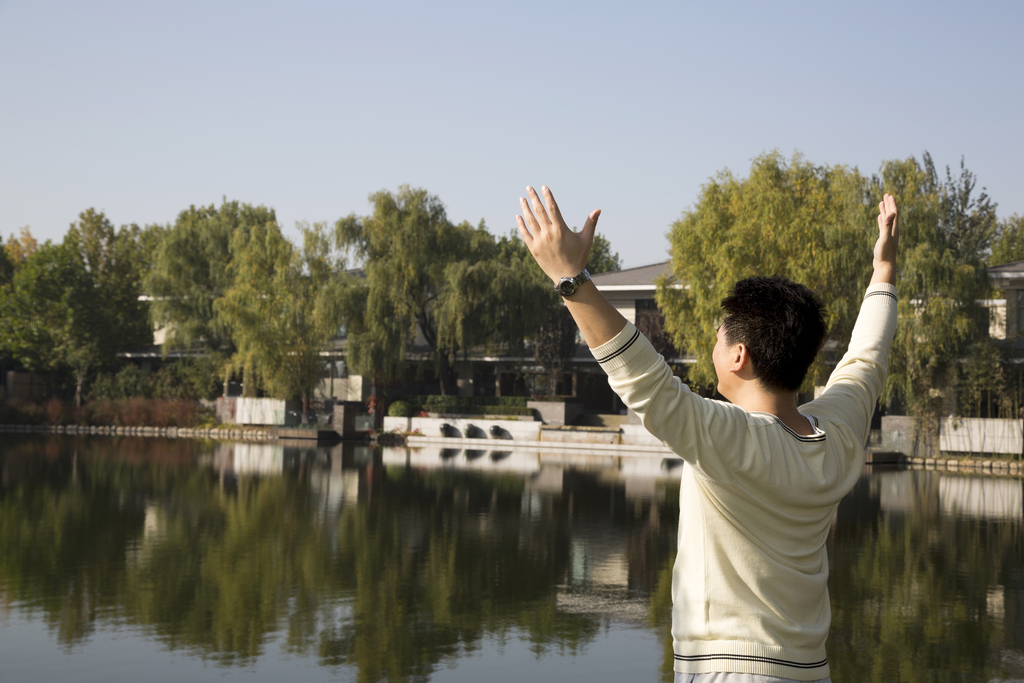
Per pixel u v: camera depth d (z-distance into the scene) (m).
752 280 1.85
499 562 10.20
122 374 44.53
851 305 29.05
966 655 6.65
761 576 1.68
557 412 39.25
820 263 28.38
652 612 7.87
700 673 1.71
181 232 45.78
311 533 12.09
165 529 12.23
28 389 46.38
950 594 8.84
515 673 6.00
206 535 11.76
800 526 1.70
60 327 45.75
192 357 45.84
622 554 10.84
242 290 38.88
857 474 1.85
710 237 30.39
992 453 29.22
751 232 29.05
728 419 1.64
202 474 20.45
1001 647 6.86
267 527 12.55
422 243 39.22
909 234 28.94
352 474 21.31
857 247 28.52
